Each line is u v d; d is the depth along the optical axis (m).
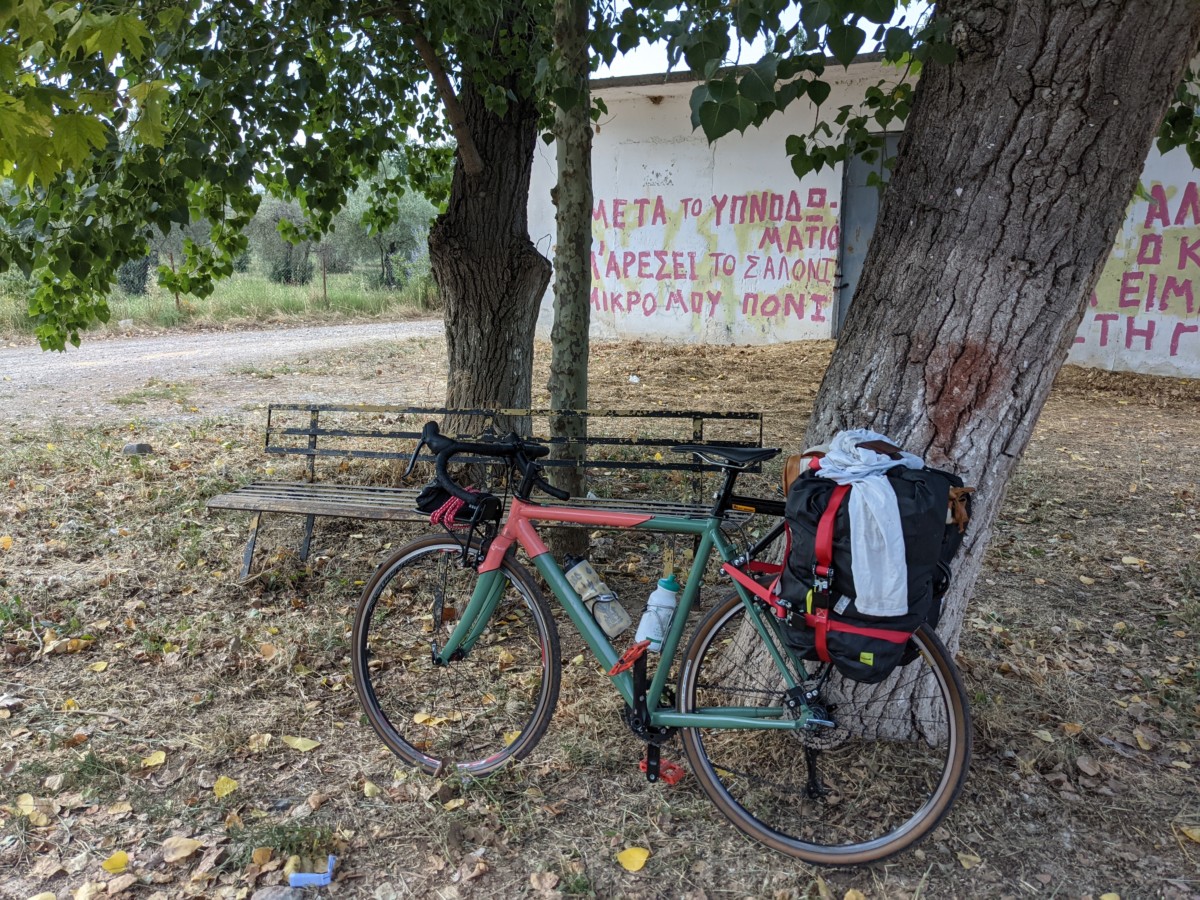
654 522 2.65
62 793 2.78
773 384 9.77
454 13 4.24
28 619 3.96
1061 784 2.77
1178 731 3.11
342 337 16.58
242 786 2.83
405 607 4.12
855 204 11.55
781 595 2.29
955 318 2.56
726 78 2.15
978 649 3.70
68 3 2.68
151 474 6.14
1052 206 2.45
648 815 2.68
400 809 2.71
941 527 2.14
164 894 2.36
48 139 2.21
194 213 5.01
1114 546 5.00
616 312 12.88
